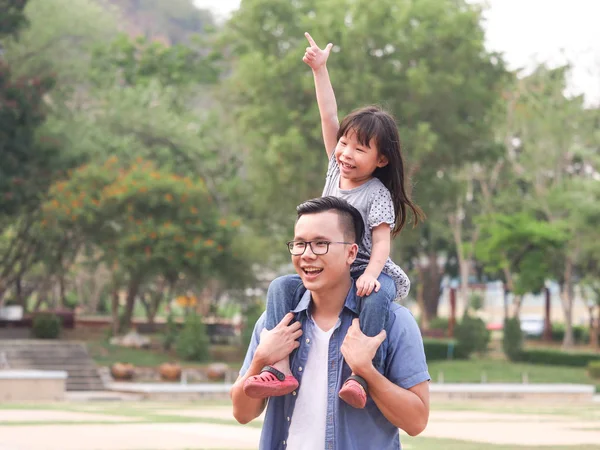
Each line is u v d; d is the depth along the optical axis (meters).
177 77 60.50
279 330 4.50
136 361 41.56
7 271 50.16
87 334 48.62
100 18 49.72
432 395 32.03
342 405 4.42
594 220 52.66
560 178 56.84
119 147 50.03
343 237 4.50
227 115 57.25
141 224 43.72
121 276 48.56
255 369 4.48
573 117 55.94
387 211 4.82
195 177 53.81
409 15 45.81
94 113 54.03
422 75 43.69
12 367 39.16
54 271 50.12
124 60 61.75
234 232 46.81
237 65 53.66
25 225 49.56
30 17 47.75
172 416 19.08
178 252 44.38
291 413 4.50
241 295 53.72
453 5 47.75
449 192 47.44
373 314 4.44
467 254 59.88
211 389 31.83
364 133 4.82
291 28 48.72
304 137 46.78
